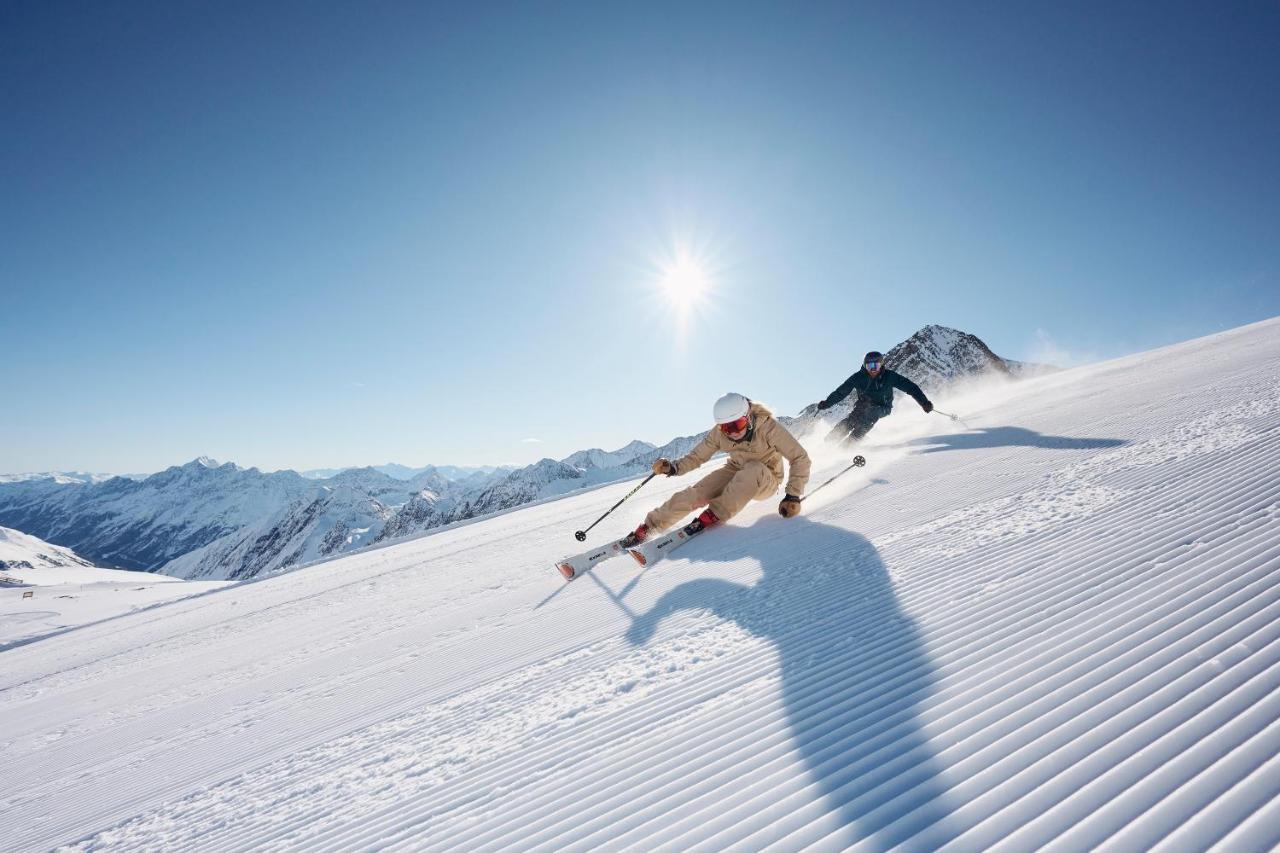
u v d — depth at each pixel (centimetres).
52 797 340
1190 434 477
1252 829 113
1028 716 171
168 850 239
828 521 499
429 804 218
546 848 171
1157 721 152
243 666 556
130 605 3400
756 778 178
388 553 1730
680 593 395
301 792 258
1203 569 235
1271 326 1466
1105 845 119
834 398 925
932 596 288
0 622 2958
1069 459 506
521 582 591
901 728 183
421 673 382
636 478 2431
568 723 253
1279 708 143
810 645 267
